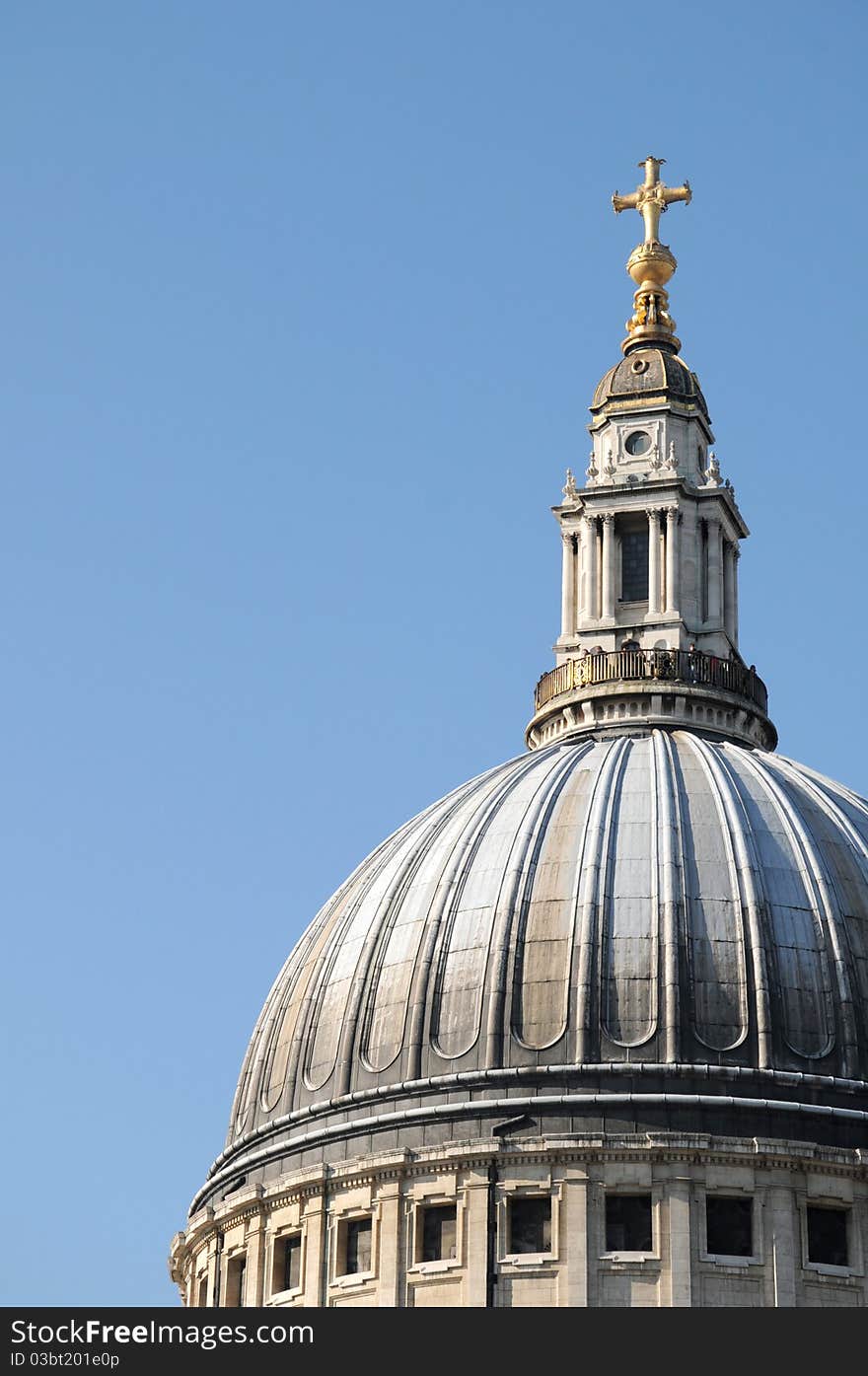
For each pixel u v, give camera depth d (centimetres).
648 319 16250
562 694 15050
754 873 13425
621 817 13700
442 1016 13350
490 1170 12888
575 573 15600
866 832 13962
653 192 16462
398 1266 12938
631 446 15662
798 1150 12781
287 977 14375
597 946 13212
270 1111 13875
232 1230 13738
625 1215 12744
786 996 13162
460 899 13662
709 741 14650
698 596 15375
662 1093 12888
